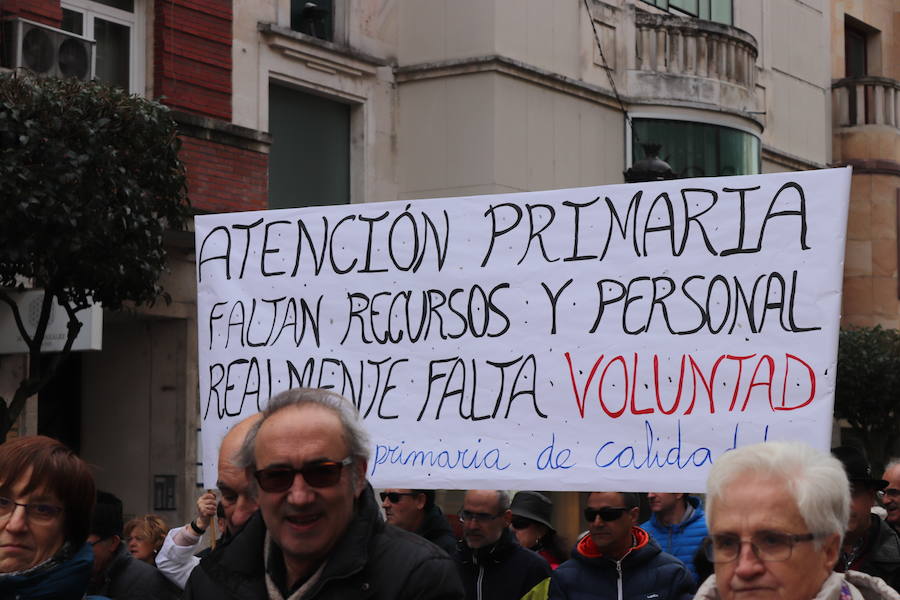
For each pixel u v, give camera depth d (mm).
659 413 6141
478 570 7109
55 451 4387
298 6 17438
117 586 6406
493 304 6504
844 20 27750
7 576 4242
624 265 6289
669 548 7852
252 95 16297
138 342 15852
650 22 20391
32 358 10039
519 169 18141
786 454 3432
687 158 20531
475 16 17953
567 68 19078
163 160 10234
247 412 6922
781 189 6031
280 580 3967
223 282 7047
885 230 27328
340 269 6812
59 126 9500
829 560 3453
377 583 3859
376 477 6582
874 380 22812
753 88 21781
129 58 15102
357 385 6711
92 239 9656
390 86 18375
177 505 15477
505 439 6391
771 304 6000
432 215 6668
